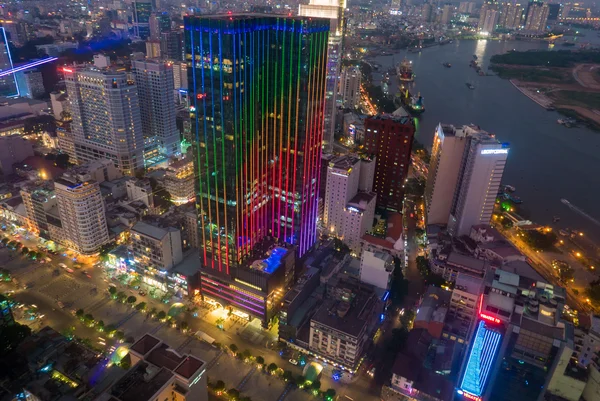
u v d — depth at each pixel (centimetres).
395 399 19188
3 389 17712
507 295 16400
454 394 17988
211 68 19712
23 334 19788
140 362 15850
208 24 18888
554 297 16250
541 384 15488
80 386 17500
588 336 17375
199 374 15738
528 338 15075
